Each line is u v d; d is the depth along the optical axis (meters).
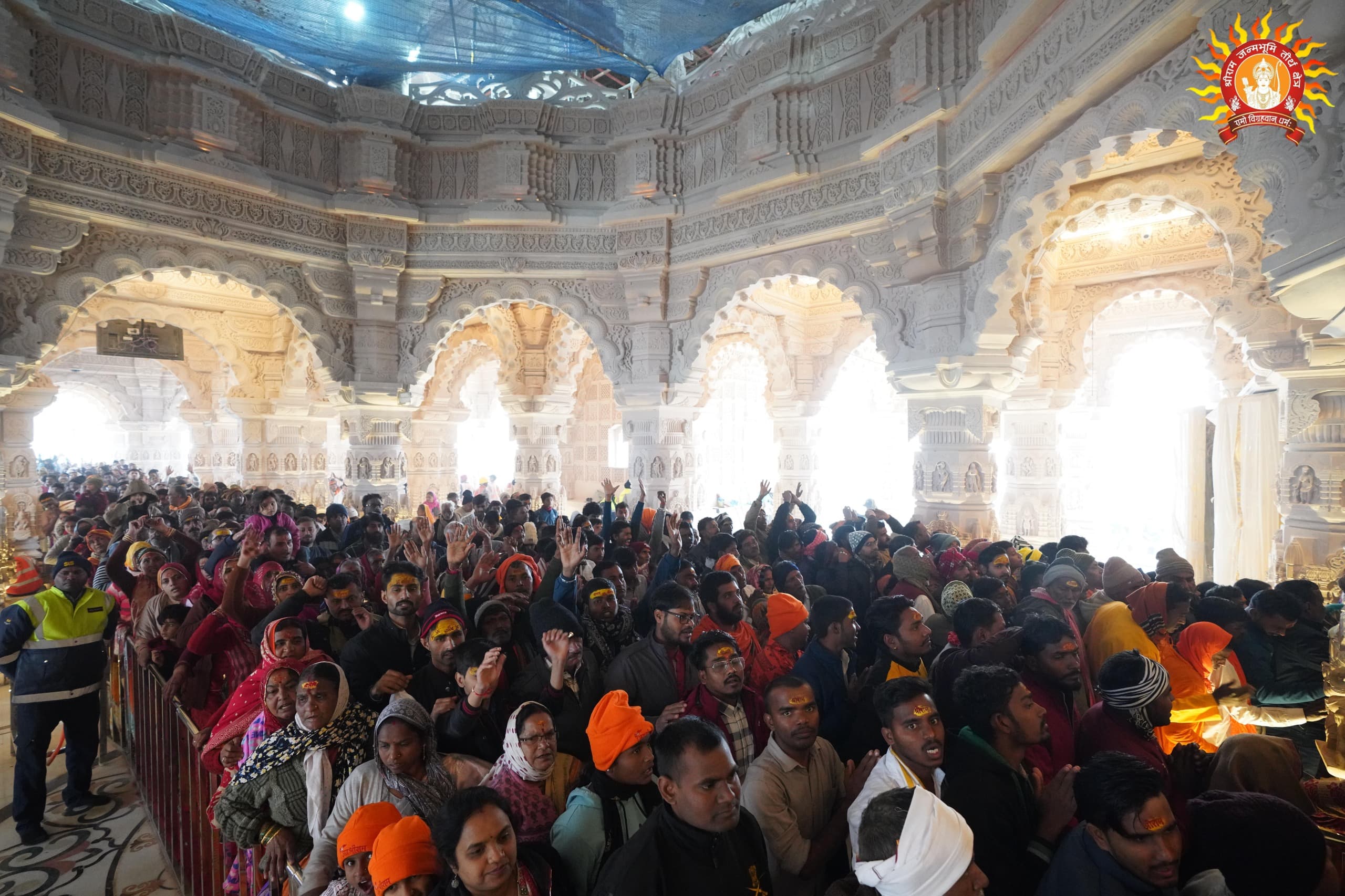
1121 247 8.05
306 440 13.38
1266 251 5.04
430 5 6.94
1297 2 2.75
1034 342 6.32
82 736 3.53
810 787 2.03
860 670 3.33
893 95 6.60
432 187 9.11
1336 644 2.07
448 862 1.47
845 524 6.58
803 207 7.75
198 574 4.39
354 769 2.01
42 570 4.88
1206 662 2.81
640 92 8.88
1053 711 2.34
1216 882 1.42
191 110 7.23
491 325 12.21
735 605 3.06
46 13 6.27
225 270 7.91
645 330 9.16
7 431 8.14
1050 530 8.91
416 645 2.97
